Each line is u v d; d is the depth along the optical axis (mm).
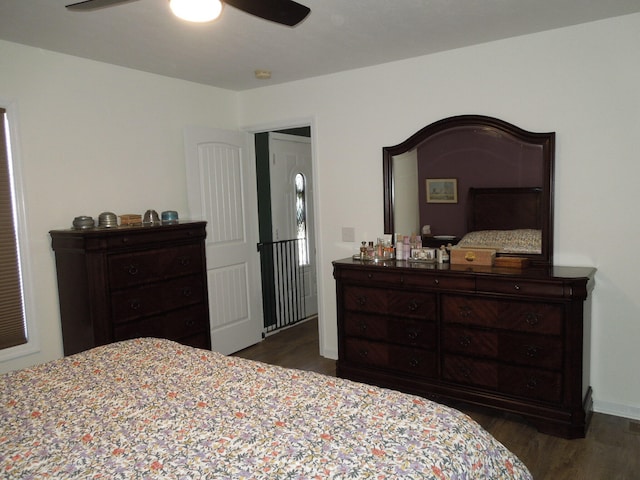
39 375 1827
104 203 3332
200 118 4039
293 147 5145
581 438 2645
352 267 3338
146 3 2270
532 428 2789
